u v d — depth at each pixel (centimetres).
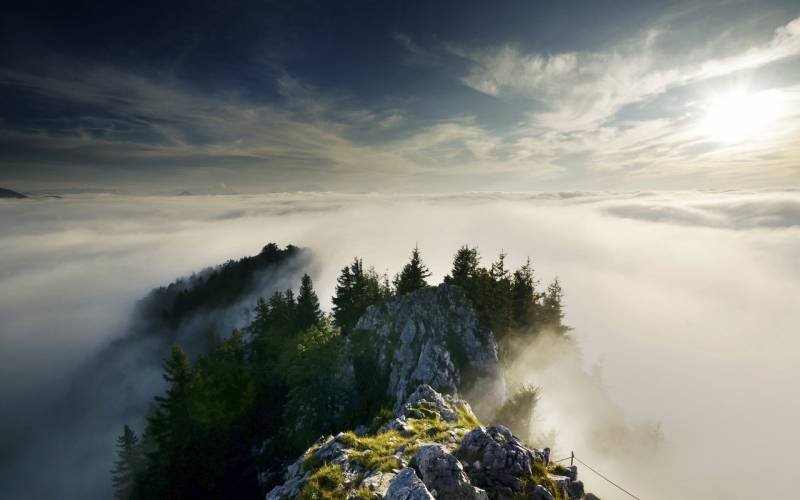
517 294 7469
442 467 1750
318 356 5809
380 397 5291
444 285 6569
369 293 8594
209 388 5659
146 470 5169
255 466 5200
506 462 1925
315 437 4981
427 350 5534
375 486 1791
